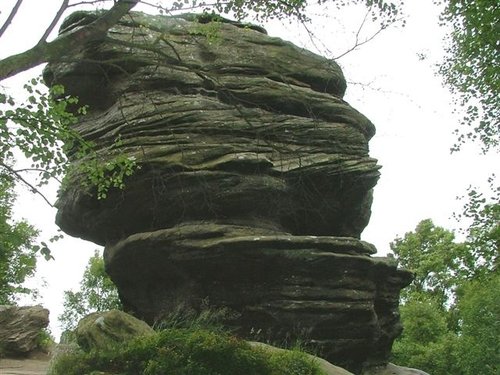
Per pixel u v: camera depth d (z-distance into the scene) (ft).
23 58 32.71
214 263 46.80
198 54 54.54
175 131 49.90
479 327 98.27
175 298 50.49
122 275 54.70
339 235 57.57
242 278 47.57
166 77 52.06
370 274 49.90
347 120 56.70
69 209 55.06
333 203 55.01
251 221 50.08
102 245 57.57
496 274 83.61
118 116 51.49
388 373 52.70
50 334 94.02
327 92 59.16
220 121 50.65
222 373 36.96
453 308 160.76
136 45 38.27
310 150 53.16
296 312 47.09
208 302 48.08
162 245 48.16
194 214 49.57
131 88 52.44
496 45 67.62
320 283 47.88
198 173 48.26
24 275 127.95
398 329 54.44
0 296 135.74
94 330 42.83
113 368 38.75
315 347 47.67
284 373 37.65
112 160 47.98
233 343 38.11
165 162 48.44
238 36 56.80
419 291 165.58
